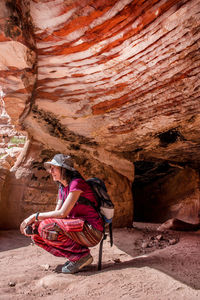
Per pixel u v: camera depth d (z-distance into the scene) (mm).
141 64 2955
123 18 2512
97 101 3717
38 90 3633
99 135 4629
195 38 2508
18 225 4258
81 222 2477
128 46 2768
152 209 8828
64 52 2979
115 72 3143
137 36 2645
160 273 2344
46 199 4477
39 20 2672
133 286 2096
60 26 2682
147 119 3939
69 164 2619
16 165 4578
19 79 3229
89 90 3523
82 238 2494
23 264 2762
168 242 3834
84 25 2639
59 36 2795
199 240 3791
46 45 2924
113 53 2891
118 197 5195
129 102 3605
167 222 5129
